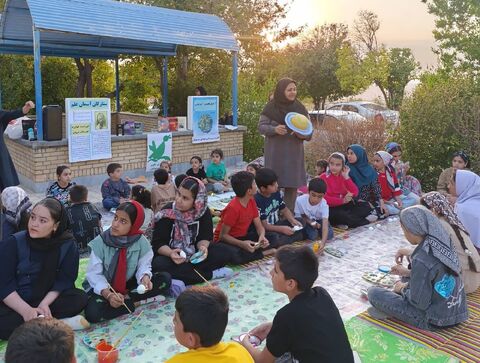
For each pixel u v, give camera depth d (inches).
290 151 250.4
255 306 168.2
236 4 652.1
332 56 1143.0
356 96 1170.0
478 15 617.9
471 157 342.6
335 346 101.3
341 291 181.6
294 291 108.3
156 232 184.9
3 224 163.9
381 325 153.0
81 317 148.9
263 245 206.4
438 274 145.3
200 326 88.4
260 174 220.7
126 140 395.5
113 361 130.2
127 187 309.4
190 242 185.5
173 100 625.0
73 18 350.6
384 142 392.5
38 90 343.6
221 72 639.1
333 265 208.2
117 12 382.0
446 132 356.8
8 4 374.0
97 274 154.3
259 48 741.3
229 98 582.2
